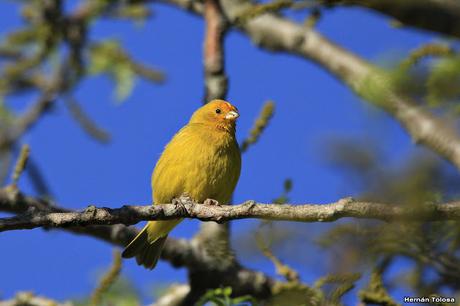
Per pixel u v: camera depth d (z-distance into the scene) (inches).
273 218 349.1
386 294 386.0
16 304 502.9
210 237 518.0
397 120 395.9
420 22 416.8
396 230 365.4
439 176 302.8
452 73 334.6
